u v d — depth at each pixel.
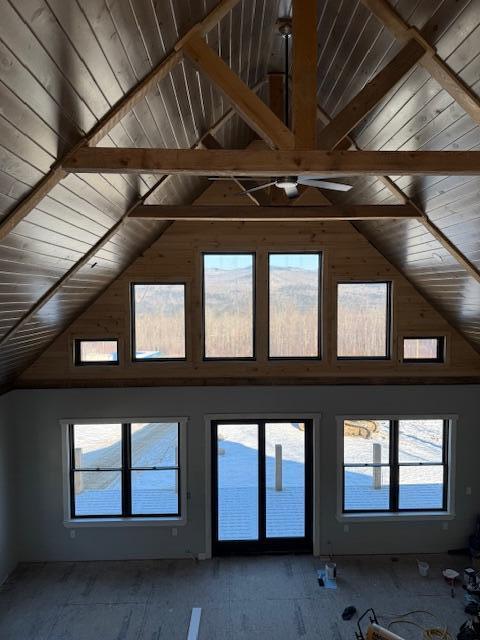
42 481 6.04
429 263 5.10
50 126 2.17
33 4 1.53
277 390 6.17
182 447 6.09
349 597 5.28
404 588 5.45
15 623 4.87
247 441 6.24
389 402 6.24
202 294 6.19
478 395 6.26
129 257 5.72
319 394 6.19
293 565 5.93
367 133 3.82
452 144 3.18
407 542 6.22
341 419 6.18
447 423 6.30
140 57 2.42
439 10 2.35
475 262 4.27
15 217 2.53
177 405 6.13
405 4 2.52
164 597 5.29
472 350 6.26
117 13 1.97
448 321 6.22
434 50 2.61
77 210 3.20
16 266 3.15
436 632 4.61
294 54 2.75
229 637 4.67
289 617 4.96
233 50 3.57
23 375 6.02
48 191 2.57
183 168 2.63
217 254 6.22
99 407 6.08
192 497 6.11
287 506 6.26
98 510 6.16
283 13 3.53
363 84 3.58
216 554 6.17
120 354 6.10
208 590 5.42
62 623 4.87
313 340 6.29
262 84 4.73
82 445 6.16
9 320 3.96
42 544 6.05
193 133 4.00
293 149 2.73
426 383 6.23
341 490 6.18
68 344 6.04
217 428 6.23
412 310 6.23
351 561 6.02
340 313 6.26
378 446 6.26
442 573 5.75
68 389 6.05
